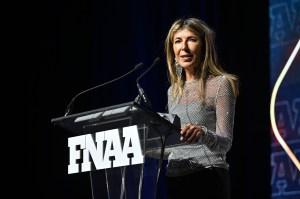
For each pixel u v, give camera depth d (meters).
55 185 8.56
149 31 8.71
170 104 3.83
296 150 7.06
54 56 8.74
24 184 8.46
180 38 3.80
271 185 7.22
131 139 3.09
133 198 3.04
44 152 8.57
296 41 7.27
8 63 8.50
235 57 7.98
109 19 8.97
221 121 3.56
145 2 8.80
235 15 8.05
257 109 7.72
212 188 3.48
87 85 8.84
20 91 8.55
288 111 7.20
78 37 8.91
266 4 7.77
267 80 7.66
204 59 3.79
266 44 7.72
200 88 3.68
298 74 7.18
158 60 3.68
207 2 8.26
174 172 3.58
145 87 8.59
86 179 8.50
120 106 3.00
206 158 3.52
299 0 7.31
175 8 8.51
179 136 3.25
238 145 7.86
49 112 8.62
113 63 8.86
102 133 3.20
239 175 7.81
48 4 8.79
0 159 8.37
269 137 7.58
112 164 3.13
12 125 8.46
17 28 8.58
